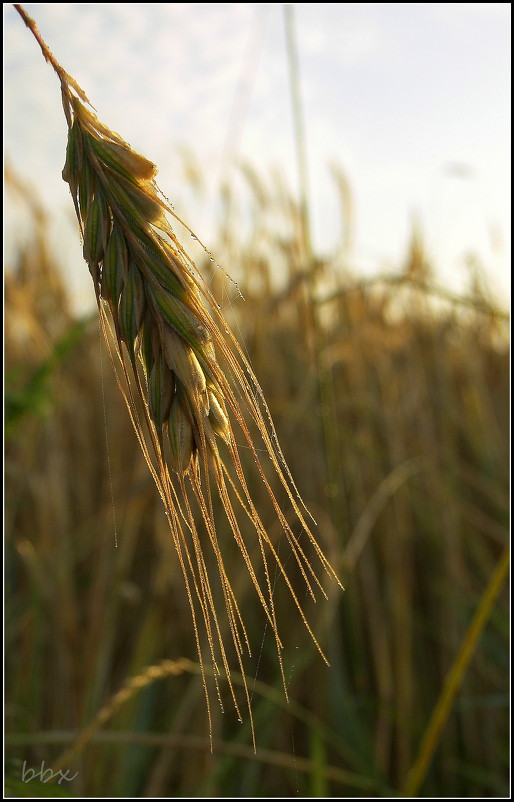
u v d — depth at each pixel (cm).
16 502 92
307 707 88
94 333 125
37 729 76
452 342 130
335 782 80
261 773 82
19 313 87
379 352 122
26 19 27
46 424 98
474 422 121
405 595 90
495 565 103
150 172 28
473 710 88
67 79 28
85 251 27
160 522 91
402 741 80
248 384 28
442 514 102
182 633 90
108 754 73
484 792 82
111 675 90
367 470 107
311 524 96
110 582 89
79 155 27
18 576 95
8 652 79
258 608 94
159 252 27
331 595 84
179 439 27
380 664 84
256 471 99
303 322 106
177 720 74
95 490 110
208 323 28
